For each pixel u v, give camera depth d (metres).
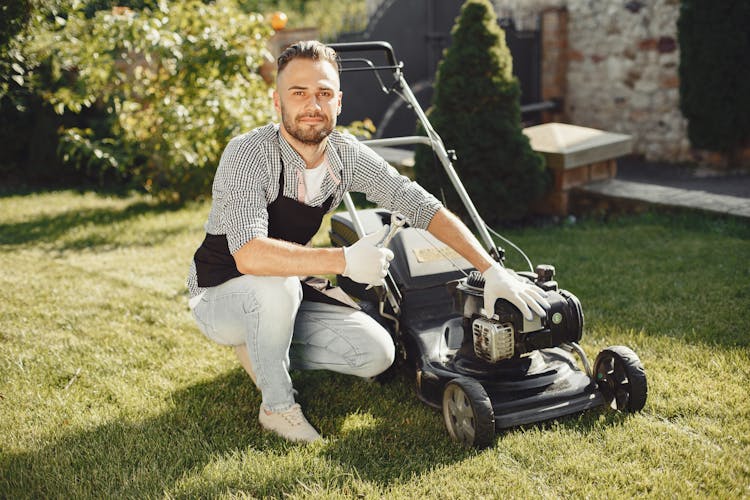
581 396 2.82
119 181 9.21
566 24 9.89
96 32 6.70
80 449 2.78
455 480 2.48
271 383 2.77
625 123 9.47
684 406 2.91
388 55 3.71
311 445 2.74
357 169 2.84
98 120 9.06
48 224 6.87
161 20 7.07
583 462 2.55
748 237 5.51
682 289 4.37
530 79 10.26
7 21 4.60
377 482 2.51
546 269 2.84
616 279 4.66
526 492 2.39
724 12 7.63
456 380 2.69
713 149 8.17
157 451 2.76
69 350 3.78
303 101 2.52
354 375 3.16
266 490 2.48
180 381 3.40
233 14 7.37
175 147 7.20
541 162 6.40
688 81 8.06
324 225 6.48
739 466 2.48
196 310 2.88
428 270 3.28
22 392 3.30
